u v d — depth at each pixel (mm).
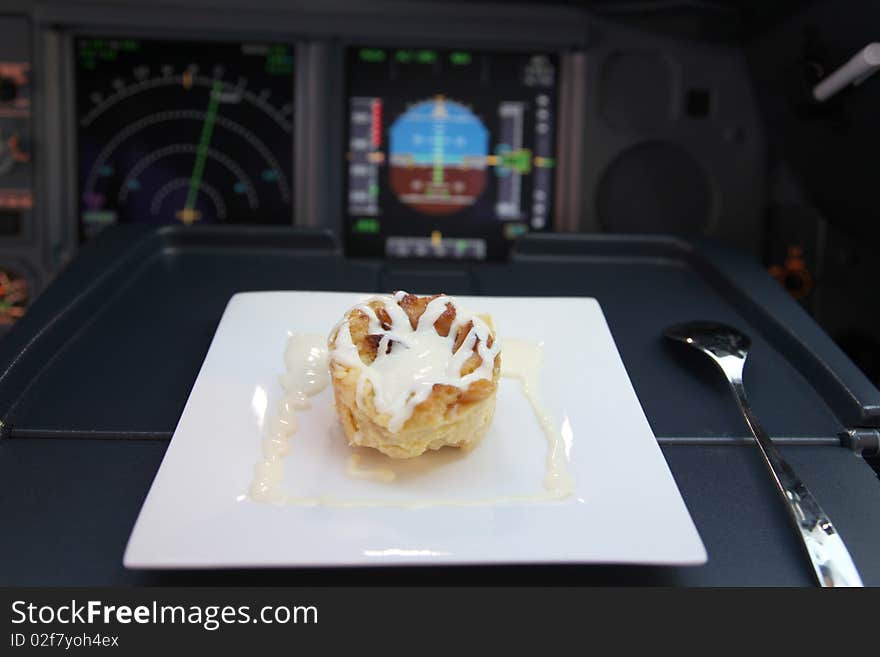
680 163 604
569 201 597
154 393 333
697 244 467
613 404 316
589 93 591
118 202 587
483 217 597
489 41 578
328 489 272
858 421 331
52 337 353
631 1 572
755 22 546
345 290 421
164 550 245
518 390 322
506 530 258
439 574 264
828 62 486
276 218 594
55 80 574
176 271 439
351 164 590
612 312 409
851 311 579
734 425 329
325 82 581
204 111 585
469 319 301
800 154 538
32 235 583
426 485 276
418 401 273
